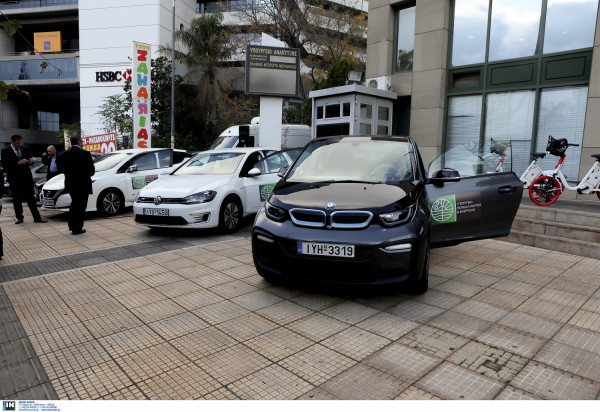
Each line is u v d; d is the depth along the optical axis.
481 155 4.82
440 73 12.07
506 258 5.39
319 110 13.76
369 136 5.07
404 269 3.54
